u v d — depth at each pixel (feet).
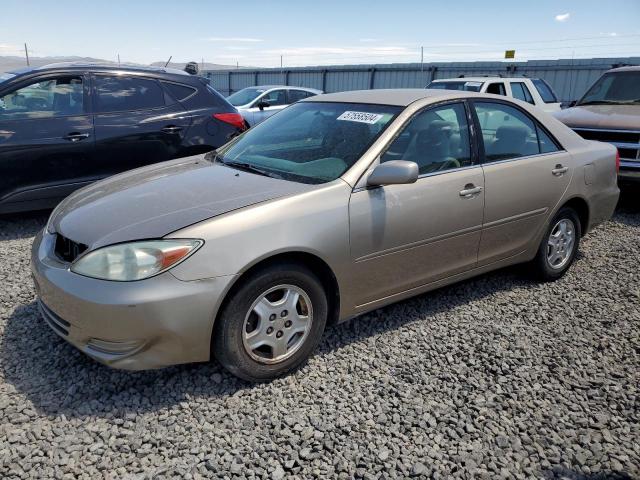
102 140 19.01
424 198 11.35
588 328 12.43
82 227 9.70
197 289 8.75
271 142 12.69
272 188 10.28
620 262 16.78
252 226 9.25
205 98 21.34
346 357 10.88
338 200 10.20
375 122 11.73
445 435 8.76
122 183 11.69
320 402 9.43
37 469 7.75
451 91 13.19
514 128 13.78
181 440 8.42
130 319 8.53
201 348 9.09
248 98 43.60
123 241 8.87
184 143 20.49
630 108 24.59
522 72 65.77
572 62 61.05
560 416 9.32
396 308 13.12
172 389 9.65
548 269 14.79
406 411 9.27
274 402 9.40
